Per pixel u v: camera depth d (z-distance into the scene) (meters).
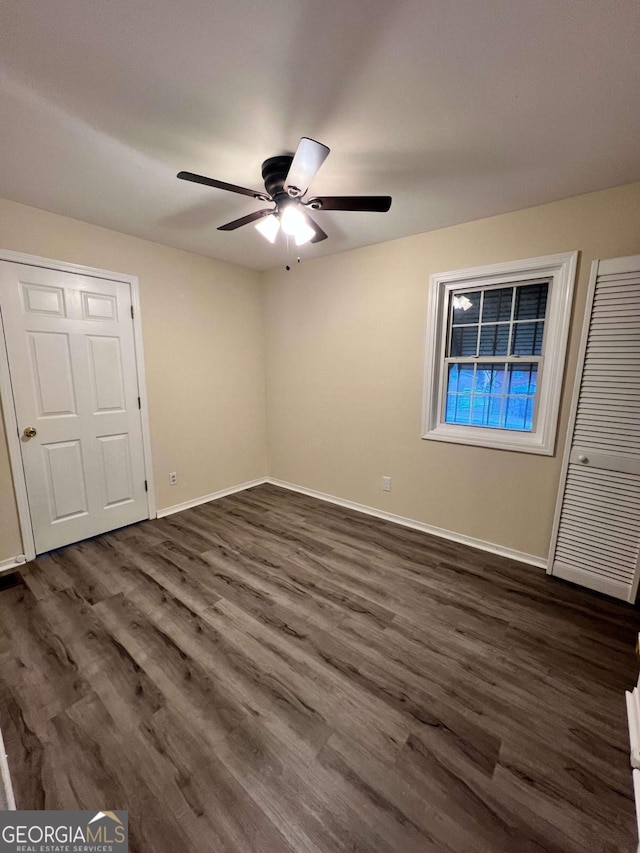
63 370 2.55
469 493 2.76
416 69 1.21
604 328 2.04
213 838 1.04
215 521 3.17
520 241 2.32
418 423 2.95
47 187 2.03
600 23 1.03
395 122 1.49
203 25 1.06
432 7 1.00
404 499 3.12
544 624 1.92
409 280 2.83
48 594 2.13
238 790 1.16
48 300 2.43
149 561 2.51
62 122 1.48
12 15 1.02
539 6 0.99
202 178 1.49
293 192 1.61
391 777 1.20
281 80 1.26
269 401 4.09
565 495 2.26
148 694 1.50
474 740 1.32
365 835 1.06
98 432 2.78
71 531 2.71
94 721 1.38
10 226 2.23
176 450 3.34
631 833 1.06
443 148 1.66
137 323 2.92
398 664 1.66
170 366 3.20
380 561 2.54
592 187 2.01
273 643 1.78
